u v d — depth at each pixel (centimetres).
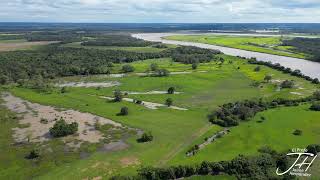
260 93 14662
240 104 12262
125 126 10912
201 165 7869
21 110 12762
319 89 15175
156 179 7562
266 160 8006
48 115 12144
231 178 7581
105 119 11625
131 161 8481
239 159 7988
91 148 9269
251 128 10419
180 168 7719
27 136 10188
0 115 12125
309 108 12350
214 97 14200
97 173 7931
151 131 10425
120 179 7381
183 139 9769
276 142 9369
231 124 10706
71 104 13475
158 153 8900
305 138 9631
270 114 11725
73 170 8088
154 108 12800
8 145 9562
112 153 8956
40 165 8375
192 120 11344
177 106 13038
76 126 10544
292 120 11094
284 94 14350
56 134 10125
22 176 7881
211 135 9994
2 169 8225
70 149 9244
